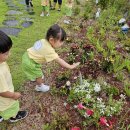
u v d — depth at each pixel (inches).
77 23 90.0
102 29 80.0
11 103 44.7
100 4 102.7
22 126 47.6
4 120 48.5
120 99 52.9
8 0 111.5
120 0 100.5
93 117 47.8
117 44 75.0
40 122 48.4
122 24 86.1
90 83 56.7
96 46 70.1
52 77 59.9
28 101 53.1
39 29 84.3
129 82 58.9
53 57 48.9
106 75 60.5
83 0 116.1
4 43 38.0
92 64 62.4
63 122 47.0
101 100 52.3
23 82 58.2
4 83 40.7
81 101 51.9
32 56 50.1
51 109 51.2
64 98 53.9
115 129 46.9
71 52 68.5
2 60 40.0
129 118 49.4
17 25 86.1
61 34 47.9
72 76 59.7
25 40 76.0
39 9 104.4
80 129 46.6
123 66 61.2
